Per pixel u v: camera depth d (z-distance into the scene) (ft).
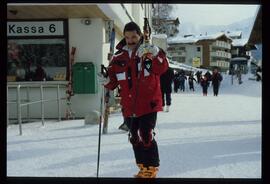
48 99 37.04
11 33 38.06
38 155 19.92
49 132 27.96
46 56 38.22
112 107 42.19
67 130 28.84
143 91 14.76
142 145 14.92
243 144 22.25
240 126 30.53
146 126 14.76
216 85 82.99
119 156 19.36
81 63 37.29
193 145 21.95
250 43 97.25
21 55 38.22
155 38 62.08
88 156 19.49
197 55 274.57
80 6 32.07
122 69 15.03
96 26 37.81
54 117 37.99
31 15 36.42
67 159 18.88
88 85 36.94
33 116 37.96
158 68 14.64
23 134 27.12
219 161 17.99
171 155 19.29
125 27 15.01
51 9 33.22
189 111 45.01
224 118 36.81
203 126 30.50
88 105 37.93
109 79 15.80
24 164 17.94
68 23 37.99
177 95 88.22
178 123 32.53
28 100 35.53
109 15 36.99
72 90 37.17
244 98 73.82
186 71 165.99
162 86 43.32
